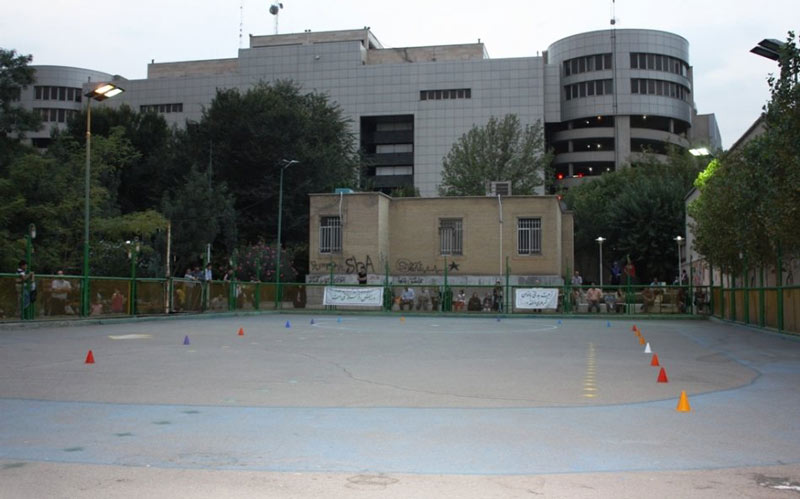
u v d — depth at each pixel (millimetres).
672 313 33000
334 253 39250
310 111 61625
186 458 5875
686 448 6418
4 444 6312
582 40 99000
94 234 38719
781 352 16062
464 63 95875
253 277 42781
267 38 106938
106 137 56906
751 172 20953
